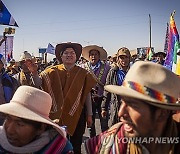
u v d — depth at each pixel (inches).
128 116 62.5
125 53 210.7
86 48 265.4
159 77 60.4
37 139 80.7
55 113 169.3
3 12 202.7
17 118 77.8
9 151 79.0
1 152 79.4
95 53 257.4
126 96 60.7
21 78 191.2
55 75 173.3
